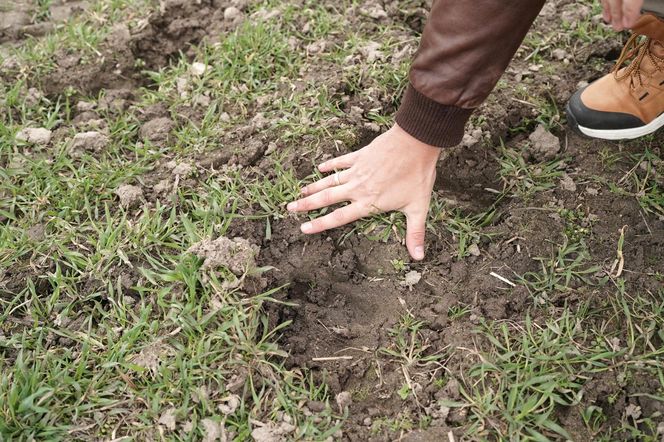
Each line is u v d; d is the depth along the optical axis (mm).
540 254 2100
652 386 1804
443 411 1780
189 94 2525
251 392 1812
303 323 1997
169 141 2393
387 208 2086
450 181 2312
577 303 1981
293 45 2652
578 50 2645
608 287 2014
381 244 2121
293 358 1912
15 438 1712
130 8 2854
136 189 2201
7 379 1784
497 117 2424
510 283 2031
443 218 2180
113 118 2518
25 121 2459
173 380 1809
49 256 2070
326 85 2465
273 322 1969
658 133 2387
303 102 2432
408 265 2086
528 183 2275
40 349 1878
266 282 2014
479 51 1646
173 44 2797
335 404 1829
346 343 1958
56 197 2227
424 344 1928
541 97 2510
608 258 2078
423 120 1792
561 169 2322
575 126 2381
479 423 1754
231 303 1915
